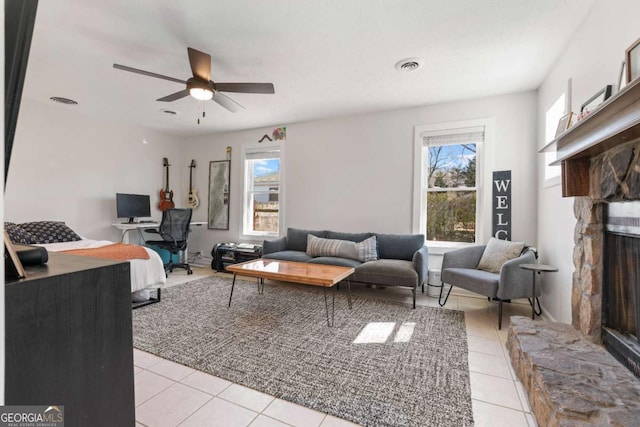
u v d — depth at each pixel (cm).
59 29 232
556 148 207
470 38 243
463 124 379
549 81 302
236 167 544
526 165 350
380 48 259
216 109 421
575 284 205
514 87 339
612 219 171
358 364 205
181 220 484
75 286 78
